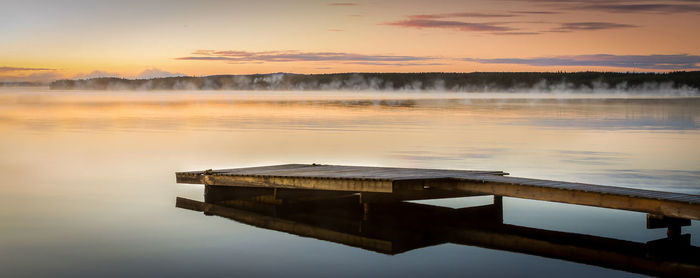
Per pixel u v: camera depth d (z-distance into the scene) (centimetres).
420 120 3250
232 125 2967
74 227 1034
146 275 794
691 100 6053
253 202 1260
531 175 1467
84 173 1575
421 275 796
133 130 2717
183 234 996
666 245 920
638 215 1109
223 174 1237
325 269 820
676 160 1706
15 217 1103
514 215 1118
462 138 2333
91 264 839
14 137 2430
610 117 3406
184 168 1652
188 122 3164
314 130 2684
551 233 995
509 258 869
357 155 1869
